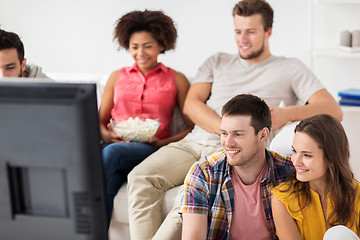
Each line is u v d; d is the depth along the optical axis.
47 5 3.73
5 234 0.81
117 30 2.52
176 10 3.52
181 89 2.53
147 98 2.47
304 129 1.41
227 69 2.51
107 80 2.64
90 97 0.75
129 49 2.55
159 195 2.05
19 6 3.77
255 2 2.40
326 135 1.39
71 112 0.75
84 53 3.76
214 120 2.30
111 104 2.56
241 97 1.53
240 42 2.43
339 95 3.00
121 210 2.09
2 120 0.77
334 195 1.43
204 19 3.48
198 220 1.51
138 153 2.24
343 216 1.44
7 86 0.76
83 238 0.79
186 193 1.54
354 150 3.10
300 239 1.48
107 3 3.63
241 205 1.55
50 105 0.75
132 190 2.02
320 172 1.42
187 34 3.54
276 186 1.51
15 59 2.10
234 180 1.56
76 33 3.73
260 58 2.47
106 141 2.44
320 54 3.14
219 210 1.55
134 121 2.30
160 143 2.40
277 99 2.42
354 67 3.35
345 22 3.31
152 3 3.55
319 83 2.40
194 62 3.58
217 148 2.28
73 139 0.76
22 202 0.80
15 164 0.78
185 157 2.23
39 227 0.80
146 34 2.45
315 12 3.33
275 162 1.58
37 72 2.41
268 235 1.56
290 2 3.35
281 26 3.40
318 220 1.48
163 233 1.78
